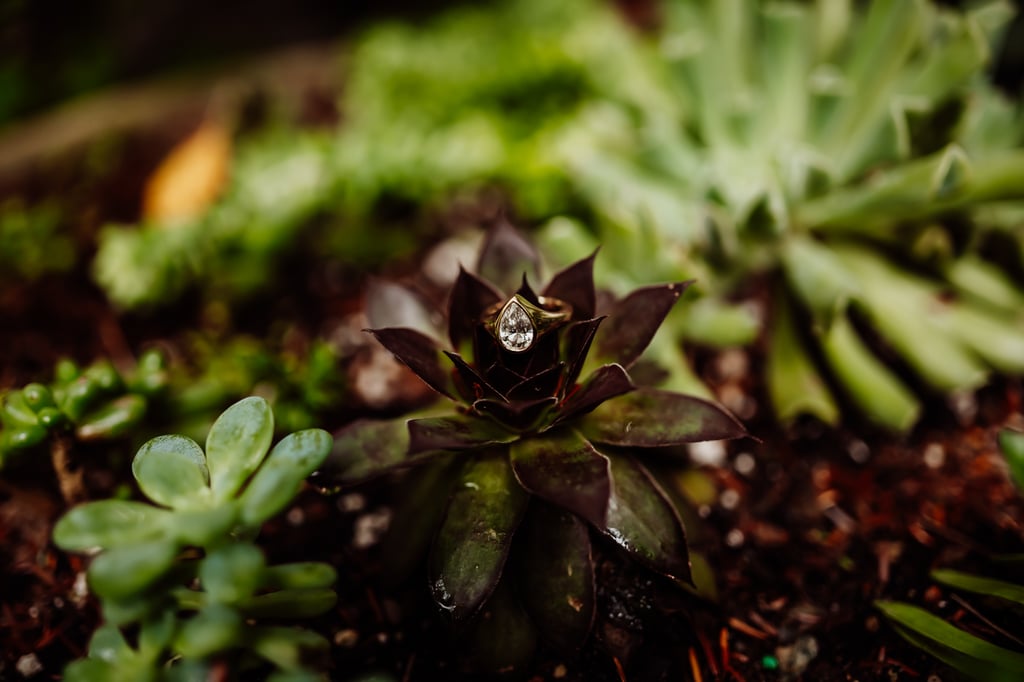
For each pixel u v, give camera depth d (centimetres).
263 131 35
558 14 39
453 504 19
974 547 23
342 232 31
